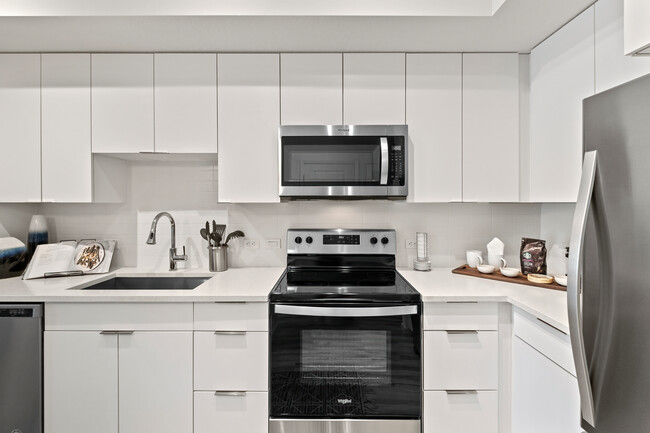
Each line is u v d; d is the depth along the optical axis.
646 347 0.77
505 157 2.05
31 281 1.97
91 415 1.68
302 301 1.70
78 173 2.01
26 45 1.94
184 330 1.69
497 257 2.13
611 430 0.86
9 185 2.01
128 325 1.68
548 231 2.23
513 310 1.66
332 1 1.69
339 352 1.70
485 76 2.05
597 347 0.91
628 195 0.81
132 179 2.34
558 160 1.80
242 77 2.04
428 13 1.70
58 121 2.01
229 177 2.04
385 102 2.04
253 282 1.93
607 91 0.88
